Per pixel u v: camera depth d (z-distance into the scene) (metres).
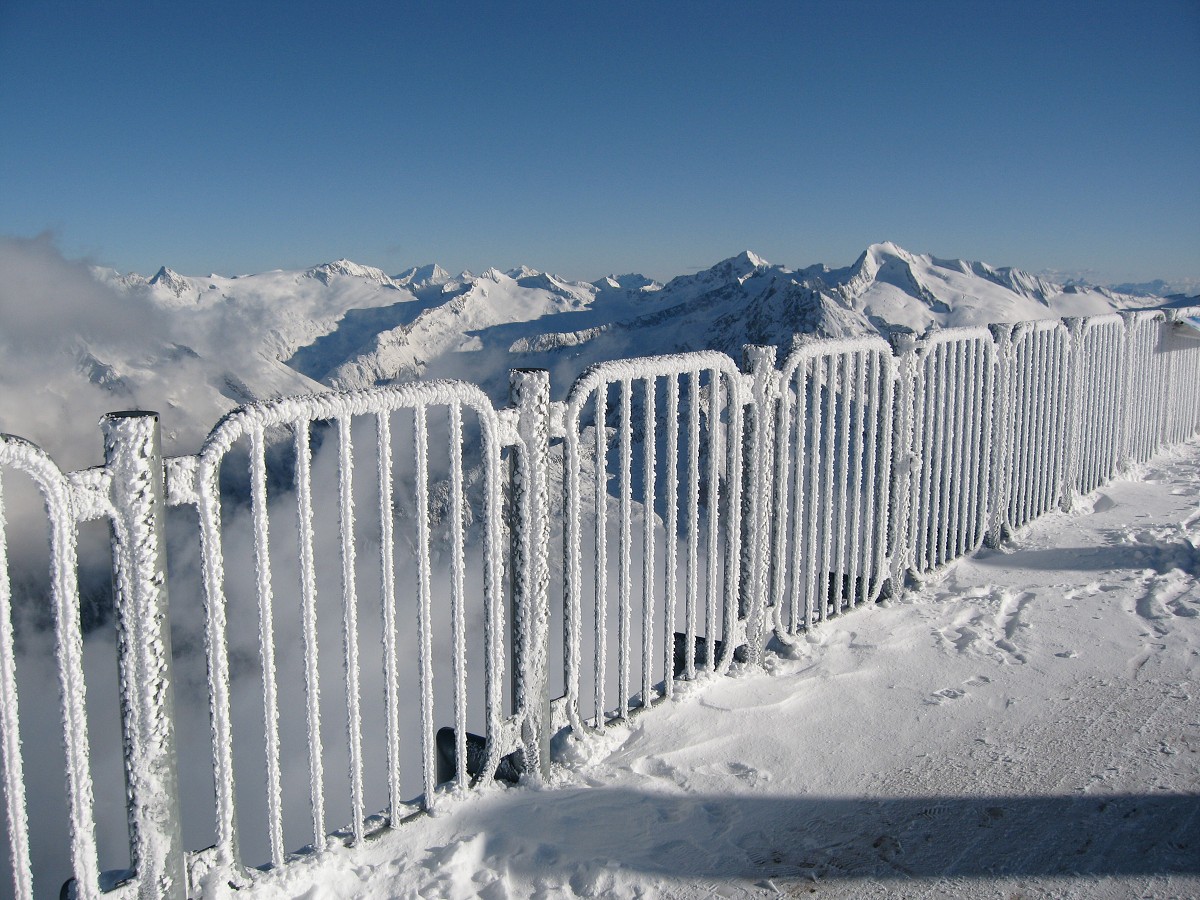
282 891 1.94
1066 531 5.35
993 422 4.96
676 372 2.80
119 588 1.63
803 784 2.54
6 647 1.50
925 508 4.39
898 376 4.04
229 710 1.82
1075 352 5.81
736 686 3.21
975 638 3.67
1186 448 8.05
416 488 2.11
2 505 1.46
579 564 2.56
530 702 2.49
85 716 1.60
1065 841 2.22
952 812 2.38
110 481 1.59
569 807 2.41
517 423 2.34
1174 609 3.95
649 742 2.79
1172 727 2.83
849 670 3.37
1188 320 7.40
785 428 3.33
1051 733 2.83
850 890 2.05
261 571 1.82
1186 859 2.12
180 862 1.77
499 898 2.03
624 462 2.71
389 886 2.04
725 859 2.18
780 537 3.42
